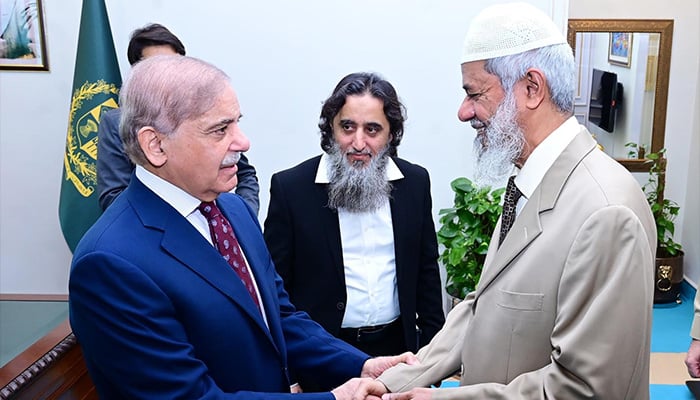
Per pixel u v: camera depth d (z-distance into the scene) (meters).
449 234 3.05
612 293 1.08
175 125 1.11
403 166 1.96
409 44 3.08
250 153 3.22
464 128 3.17
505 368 1.24
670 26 3.83
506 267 1.26
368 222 1.86
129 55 2.32
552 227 1.19
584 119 4.02
